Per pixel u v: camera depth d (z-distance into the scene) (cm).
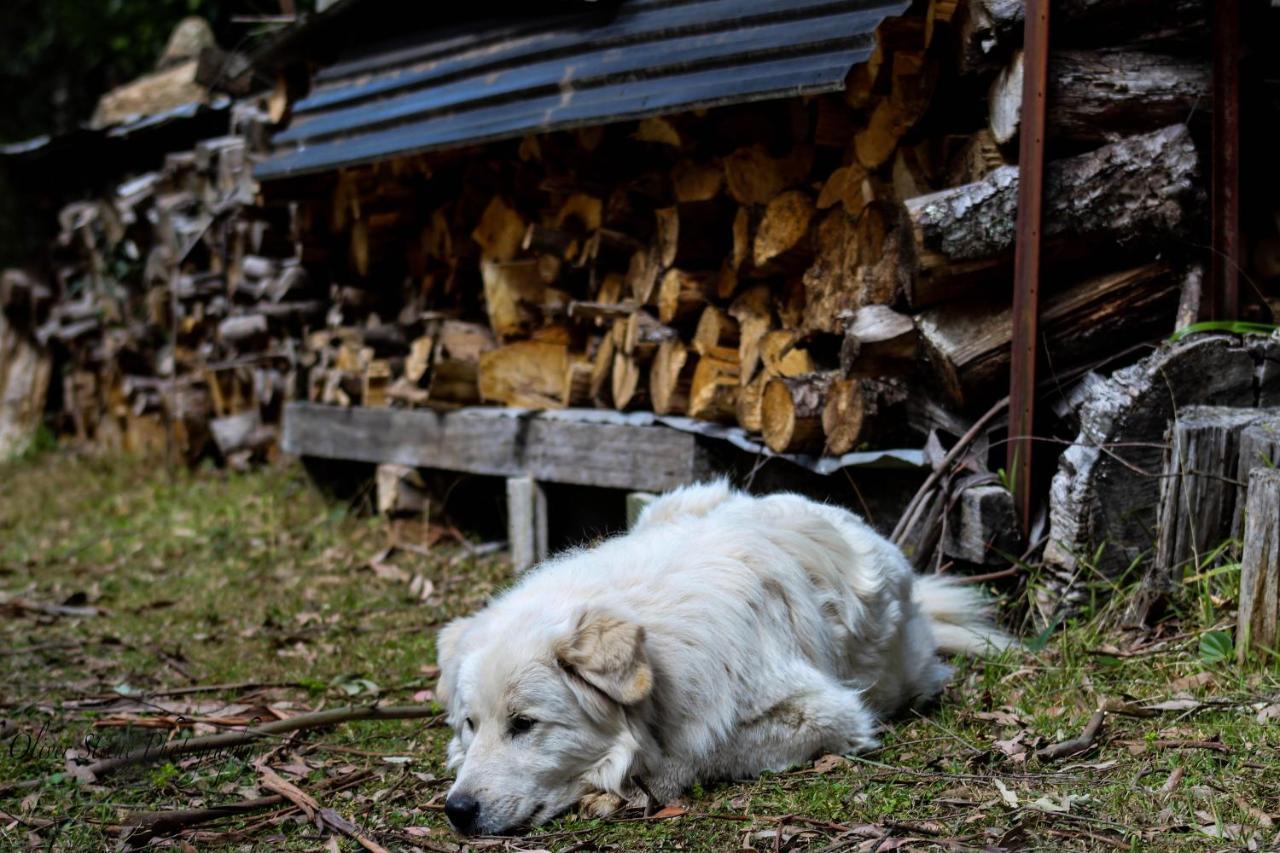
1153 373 288
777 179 340
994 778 229
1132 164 294
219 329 605
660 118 354
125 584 422
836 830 216
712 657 237
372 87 447
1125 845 205
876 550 269
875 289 320
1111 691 263
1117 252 305
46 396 758
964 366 303
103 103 752
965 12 297
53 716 295
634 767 232
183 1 1042
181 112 638
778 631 244
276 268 556
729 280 357
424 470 444
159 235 648
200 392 604
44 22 1152
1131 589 291
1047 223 295
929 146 316
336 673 321
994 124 303
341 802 245
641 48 352
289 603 387
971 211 293
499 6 414
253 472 568
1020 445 299
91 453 692
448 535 443
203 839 230
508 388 421
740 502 278
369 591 395
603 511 411
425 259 480
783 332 339
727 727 237
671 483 366
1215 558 285
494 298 429
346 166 430
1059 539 296
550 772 229
